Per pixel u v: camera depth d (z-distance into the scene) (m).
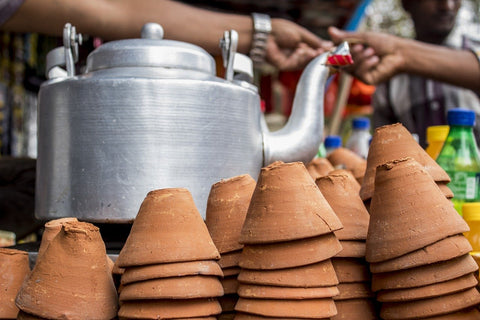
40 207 0.83
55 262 0.58
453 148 1.01
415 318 0.58
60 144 0.78
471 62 1.56
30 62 2.08
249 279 0.57
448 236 0.58
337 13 2.17
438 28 2.26
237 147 0.80
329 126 2.32
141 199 0.74
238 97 0.81
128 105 0.74
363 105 2.81
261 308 0.56
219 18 1.24
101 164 0.75
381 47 1.41
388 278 0.59
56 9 1.08
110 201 0.74
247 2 2.04
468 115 1.01
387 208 0.60
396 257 0.58
